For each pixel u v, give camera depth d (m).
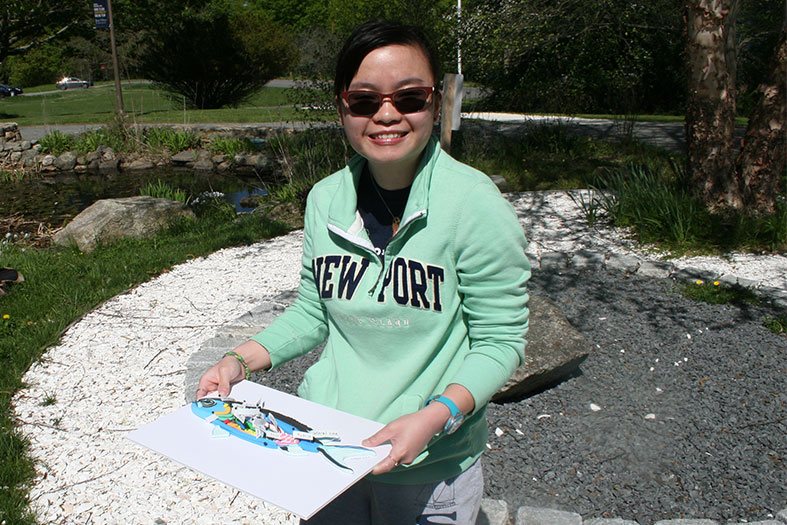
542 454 3.36
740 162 7.20
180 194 10.31
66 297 5.55
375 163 1.49
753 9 16.00
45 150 16.47
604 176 10.55
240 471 1.29
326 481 1.25
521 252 1.48
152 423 1.48
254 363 1.68
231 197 12.19
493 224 1.44
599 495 3.07
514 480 3.17
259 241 7.64
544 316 4.18
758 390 3.92
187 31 25.12
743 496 3.05
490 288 1.48
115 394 3.94
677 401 3.83
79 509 2.91
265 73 26.12
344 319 1.57
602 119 17.94
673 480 3.17
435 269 1.48
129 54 26.39
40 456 3.31
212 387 1.61
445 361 1.55
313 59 13.11
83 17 25.97
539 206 8.38
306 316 1.78
